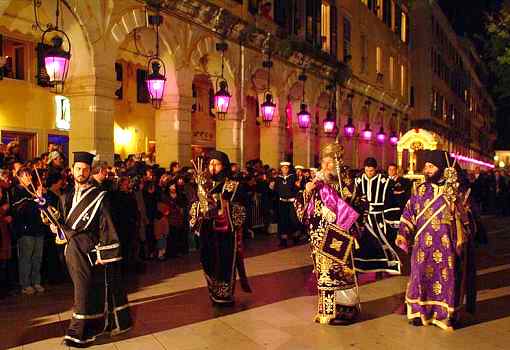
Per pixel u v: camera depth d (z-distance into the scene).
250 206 14.34
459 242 6.68
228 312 7.29
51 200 8.21
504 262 11.64
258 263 10.81
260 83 17.33
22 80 15.41
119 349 5.87
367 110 27.11
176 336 6.30
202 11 13.41
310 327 6.67
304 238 14.12
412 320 6.78
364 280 9.48
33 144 15.77
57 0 9.53
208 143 22.95
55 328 6.54
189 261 10.97
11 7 10.36
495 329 6.68
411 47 39.91
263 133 17.92
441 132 45.12
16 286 8.64
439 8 42.88
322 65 20.75
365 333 6.46
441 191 6.71
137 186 10.64
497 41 15.49
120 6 10.95
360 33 26.22
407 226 6.93
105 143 10.69
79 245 5.89
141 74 19.89
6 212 8.00
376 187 9.42
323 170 6.87
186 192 11.95
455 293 6.64
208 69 15.04
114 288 6.09
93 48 10.37
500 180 24.70
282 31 17.89
